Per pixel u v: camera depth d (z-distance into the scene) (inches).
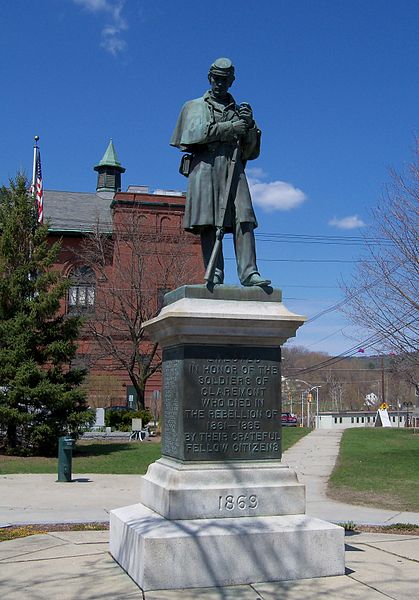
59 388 914.1
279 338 275.4
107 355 1483.8
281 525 248.2
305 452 999.0
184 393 263.9
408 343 878.4
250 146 300.4
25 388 894.4
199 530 239.5
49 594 227.1
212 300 273.1
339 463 831.1
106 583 239.6
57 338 962.7
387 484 628.4
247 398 270.1
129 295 1478.8
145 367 1424.7
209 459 262.5
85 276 1637.6
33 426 911.0
